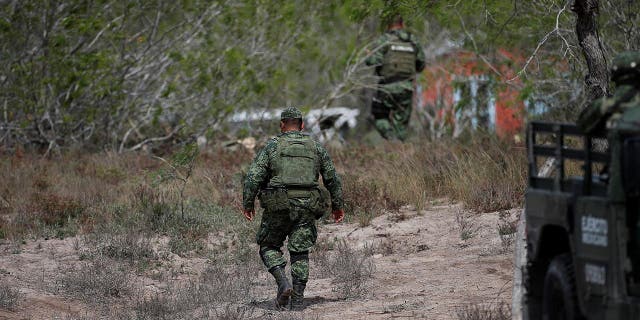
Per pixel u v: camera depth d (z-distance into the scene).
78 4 61.53
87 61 59.91
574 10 36.56
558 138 20.45
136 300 32.66
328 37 71.00
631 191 17.45
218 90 63.91
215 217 42.78
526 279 21.94
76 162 56.59
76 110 63.47
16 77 61.66
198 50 65.75
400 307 28.50
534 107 56.50
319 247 38.38
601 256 18.16
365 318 27.50
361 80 71.25
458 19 57.62
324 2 67.62
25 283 34.06
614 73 19.62
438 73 76.50
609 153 18.50
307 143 29.95
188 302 31.20
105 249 38.19
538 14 49.09
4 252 38.09
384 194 44.16
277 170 29.53
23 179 49.78
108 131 65.19
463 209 41.84
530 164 21.66
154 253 38.19
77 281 33.72
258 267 36.34
